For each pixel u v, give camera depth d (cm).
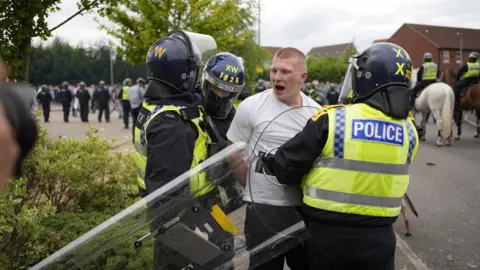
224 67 280
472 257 473
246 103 283
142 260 194
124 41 937
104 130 1639
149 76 256
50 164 425
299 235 230
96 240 193
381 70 235
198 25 909
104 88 2042
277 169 234
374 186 227
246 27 1880
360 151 226
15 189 320
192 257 202
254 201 225
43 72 4831
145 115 249
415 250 492
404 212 531
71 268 191
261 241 221
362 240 228
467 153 1072
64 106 2041
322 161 233
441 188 749
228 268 209
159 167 223
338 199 228
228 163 216
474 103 1220
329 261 233
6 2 358
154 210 199
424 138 1285
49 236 356
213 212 208
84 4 386
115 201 467
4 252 333
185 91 251
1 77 103
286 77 272
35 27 376
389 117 233
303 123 274
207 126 255
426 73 1248
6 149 95
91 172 459
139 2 880
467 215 611
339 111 235
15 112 98
